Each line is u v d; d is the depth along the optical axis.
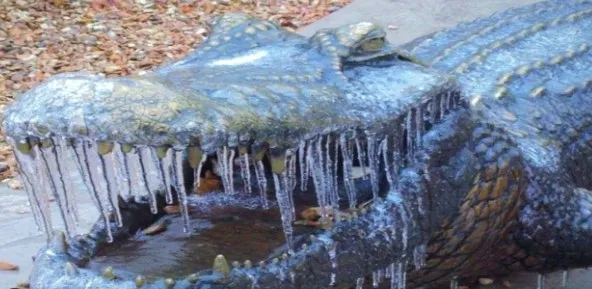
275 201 3.77
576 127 5.13
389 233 3.55
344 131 3.37
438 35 6.30
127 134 2.91
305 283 3.29
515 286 4.66
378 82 3.60
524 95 5.11
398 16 9.09
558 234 4.50
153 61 9.17
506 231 4.32
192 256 3.31
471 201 3.93
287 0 10.98
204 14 10.52
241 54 3.86
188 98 3.02
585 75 5.48
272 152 3.16
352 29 3.70
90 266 3.23
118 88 2.95
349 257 3.43
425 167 3.70
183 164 3.78
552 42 5.84
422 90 3.65
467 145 3.90
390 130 3.52
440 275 4.17
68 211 3.28
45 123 2.93
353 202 3.51
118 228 3.44
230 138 3.03
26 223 5.45
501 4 9.21
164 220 3.59
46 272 3.17
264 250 3.38
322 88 3.42
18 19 10.12
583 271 4.85
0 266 4.89
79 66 9.05
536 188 4.45
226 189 3.35
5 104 8.12
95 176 3.14
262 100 3.18
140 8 10.62
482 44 5.78
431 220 3.74
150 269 3.21
